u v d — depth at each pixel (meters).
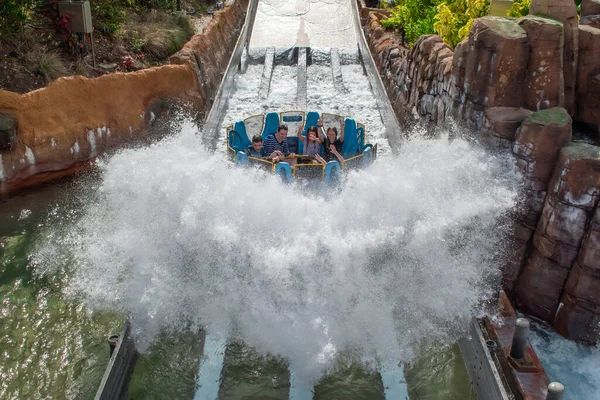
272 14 22.25
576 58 8.59
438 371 6.48
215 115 12.89
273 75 16.83
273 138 9.71
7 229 9.10
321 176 8.91
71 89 11.05
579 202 7.02
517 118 7.85
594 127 8.90
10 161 9.99
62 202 9.93
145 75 12.41
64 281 8.00
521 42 7.97
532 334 7.60
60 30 13.22
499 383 5.43
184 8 21.02
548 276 7.55
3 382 6.50
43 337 7.12
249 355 6.65
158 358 6.52
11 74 11.77
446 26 12.66
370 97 14.95
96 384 6.51
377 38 18.14
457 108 9.27
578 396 6.74
